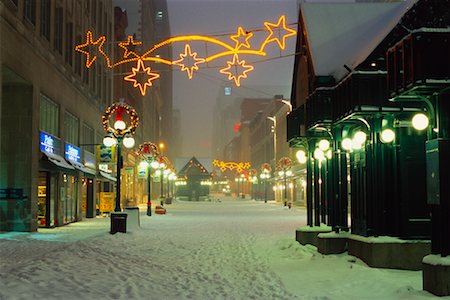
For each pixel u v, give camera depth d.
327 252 16.27
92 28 40.53
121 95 60.25
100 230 26.94
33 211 25.48
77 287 10.54
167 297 10.20
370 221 14.40
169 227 30.67
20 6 23.47
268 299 10.19
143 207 66.75
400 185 13.69
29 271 11.75
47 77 27.98
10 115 25.27
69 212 32.62
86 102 38.34
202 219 39.62
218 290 11.12
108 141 26.42
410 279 11.81
